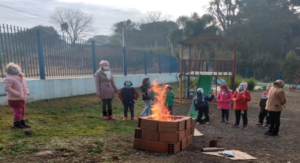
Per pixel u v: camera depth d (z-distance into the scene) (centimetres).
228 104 812
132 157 424
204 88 1100
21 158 377
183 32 3198
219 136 626
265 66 3872
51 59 1008
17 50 846
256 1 4650
